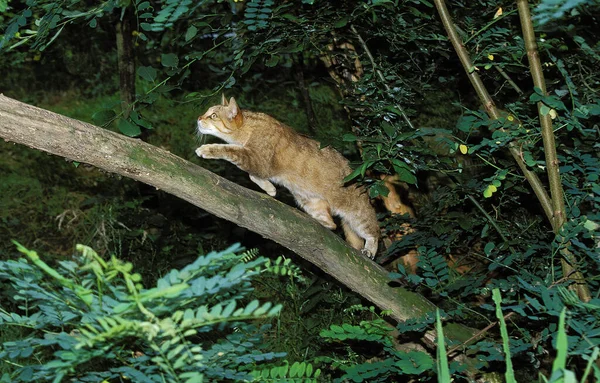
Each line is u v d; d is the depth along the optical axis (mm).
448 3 5918
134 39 8852
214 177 4359
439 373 2627
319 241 4781
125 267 2352
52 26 4766
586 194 4500
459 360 5047
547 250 5355
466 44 5262
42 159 9281
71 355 2480
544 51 5332
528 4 4570
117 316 2428
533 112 5297
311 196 6527
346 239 6871
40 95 10656
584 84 5117
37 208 8664
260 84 10391
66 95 10703
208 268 2764
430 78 6172
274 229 4602
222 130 6324
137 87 10461
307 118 9070
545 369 5805
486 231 5402
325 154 6535
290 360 6172
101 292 2477
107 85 10781
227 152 6109
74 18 5043
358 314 6578
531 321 4621
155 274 7332
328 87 10367
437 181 7641
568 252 4234
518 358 4746
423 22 5754
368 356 5930
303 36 5355
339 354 6145
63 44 10844
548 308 3221
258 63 9672
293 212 4711
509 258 4578
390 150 4754
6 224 8438
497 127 4434
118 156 4012
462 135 7547
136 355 3156
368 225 6621
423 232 5523
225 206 4387
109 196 8461
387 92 5531
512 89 6430
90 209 8586
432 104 9102
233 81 5414
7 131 3756
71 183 8992
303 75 8672
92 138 3943
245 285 2988
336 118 10078
